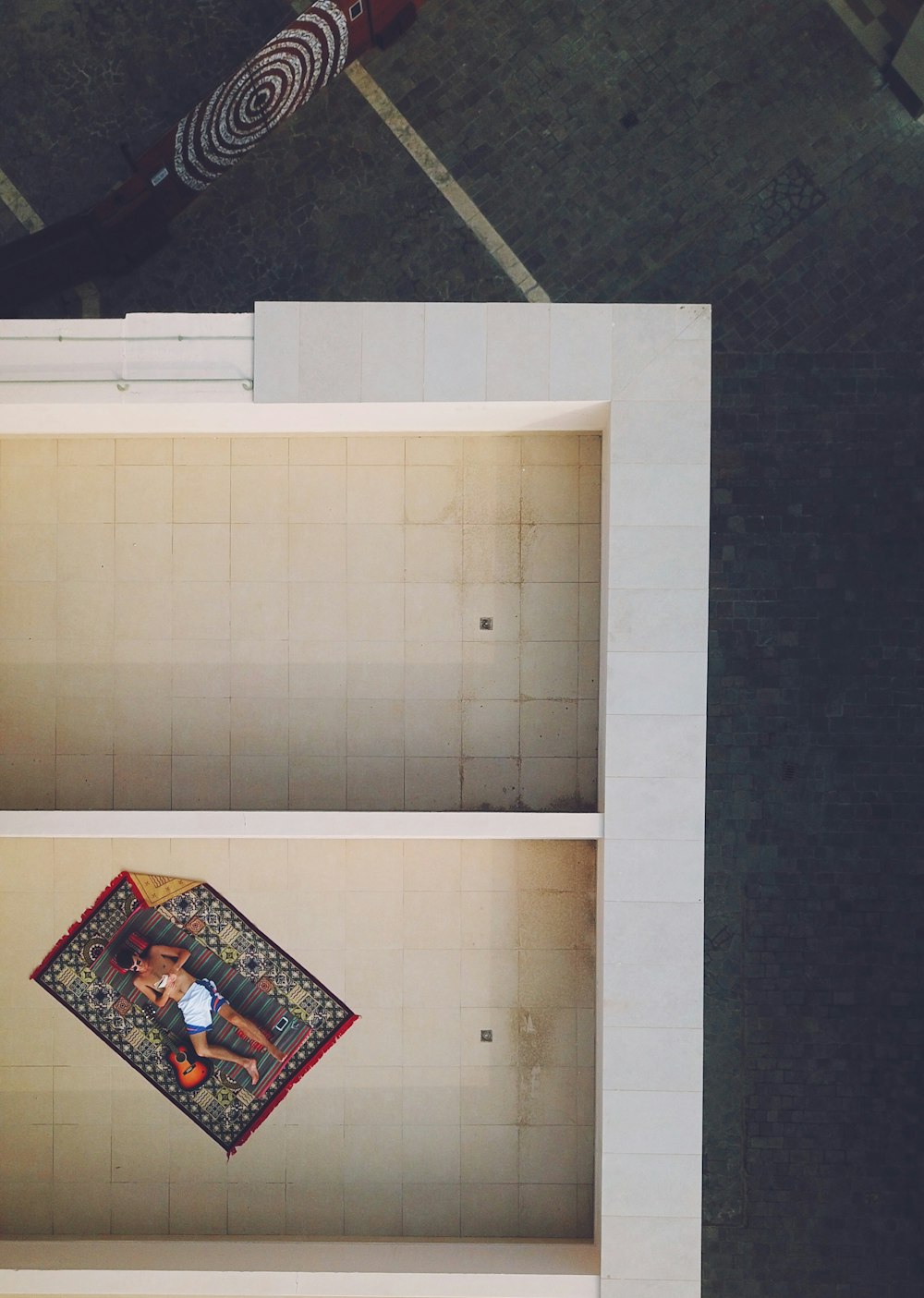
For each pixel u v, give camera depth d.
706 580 8.21
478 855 9.67
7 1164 9.59
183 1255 8.84
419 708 9.76
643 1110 8.29
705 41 12.88
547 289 12.77
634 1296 8.27
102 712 9.76
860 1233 12.16
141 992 9.64
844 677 12.59
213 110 11.75
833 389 12.67
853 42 12.83
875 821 12.51
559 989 9.62
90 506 9.82
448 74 12.95
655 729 8.26
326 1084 9.60
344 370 8.24
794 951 12.45
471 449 9.80
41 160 13.20
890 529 12.66
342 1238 9.41
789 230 12.73
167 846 9.69
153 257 12.88
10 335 8.26
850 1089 12.32
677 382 8.20
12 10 13.28
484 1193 9.54
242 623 9.80
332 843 9.68
